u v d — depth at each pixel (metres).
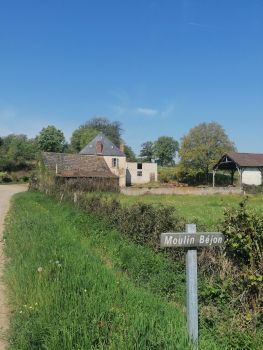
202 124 76.69
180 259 9.60
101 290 7.21
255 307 6.20
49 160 64.38
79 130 135.62
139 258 10.05
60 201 24.83
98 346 5.23
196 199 44.16
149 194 51.47
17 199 34.12
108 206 16.23
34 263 9.05
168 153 128.50
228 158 62.47
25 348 5.46
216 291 6.91
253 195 50.97
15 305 7.30
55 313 6.25
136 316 5.91
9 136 119.81
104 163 69.31
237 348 5.68
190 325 5.62
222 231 6.91
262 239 6.46
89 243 12.69
